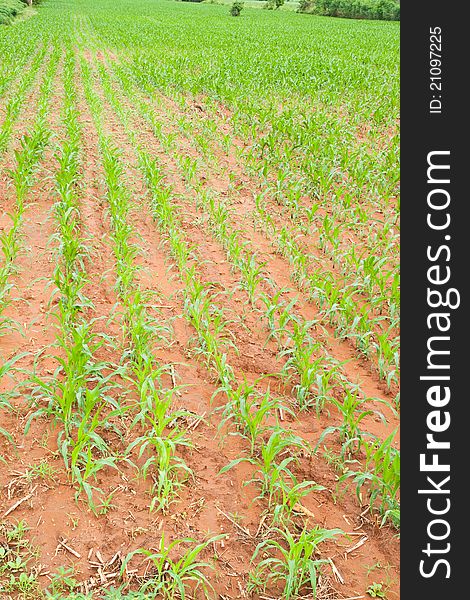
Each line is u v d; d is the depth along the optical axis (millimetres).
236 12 65312
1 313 6328
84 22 50188
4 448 4527
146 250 8188
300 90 18531
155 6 76562
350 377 5695
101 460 4070
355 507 4207
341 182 10992
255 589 3578
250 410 5105
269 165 11617
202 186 10695
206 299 6238
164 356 5816
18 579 3537
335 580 3668
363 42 36781
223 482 4367
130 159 11945
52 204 9523
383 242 8336
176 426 4641
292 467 4527
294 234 8891
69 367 4801
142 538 3865
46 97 16156
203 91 19172
